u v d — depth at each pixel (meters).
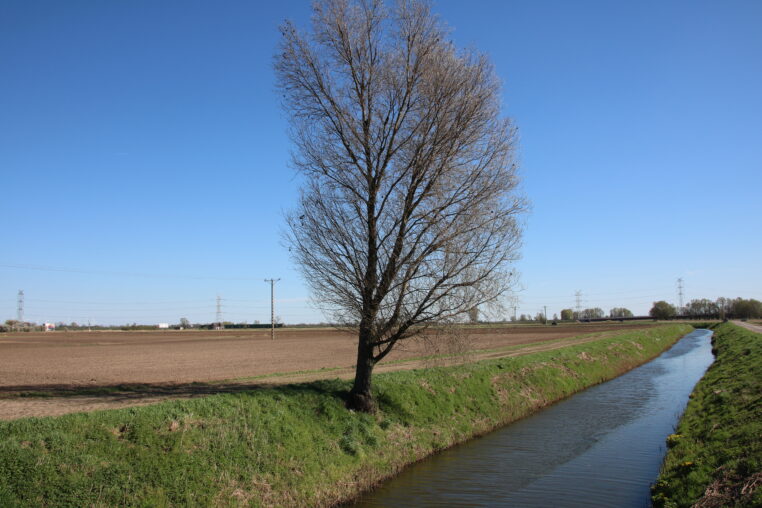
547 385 31.94
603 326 135.00
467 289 17.55
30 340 97.75
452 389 24.80
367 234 18.17
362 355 19.08
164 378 28.27
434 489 15.64
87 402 18.39
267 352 55.59
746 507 10.31
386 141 18.31
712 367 38.53
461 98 17.84
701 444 16.11
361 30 18.45
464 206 17.77
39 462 10.43
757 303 179.88
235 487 12.84
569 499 14.58
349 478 15.47
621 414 26.52
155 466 11.94
